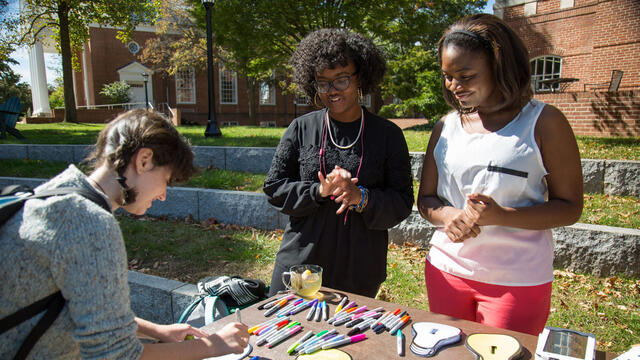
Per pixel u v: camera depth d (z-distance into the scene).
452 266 1.79
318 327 1.49
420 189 2.00
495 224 1.60
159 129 1.20
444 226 1.81
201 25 13.78
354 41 1.93
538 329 1.68
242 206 4.96
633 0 10.84
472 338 1.35
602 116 9.17
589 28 12.09
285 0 12.46
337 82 1.89
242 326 1.30
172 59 24.45
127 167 1.18
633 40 10.92
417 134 8.30
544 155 1.64
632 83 11.05
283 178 2.08
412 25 13.98
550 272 1.71
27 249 0.99
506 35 1.58
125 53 26.31
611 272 3.69
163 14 22.81
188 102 28.16
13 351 1.04
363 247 2.00
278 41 14.05
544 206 1.61
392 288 3.58
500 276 1.67
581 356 1.19
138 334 1.50
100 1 15.42
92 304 1.00
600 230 3.71
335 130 2.04
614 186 5.14
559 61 13.06
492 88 1.68
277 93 30.16
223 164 6.87
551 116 1.62
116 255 1.05
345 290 2.01
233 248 4.35
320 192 1.88
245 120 29.62
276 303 1.67
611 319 3.09
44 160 7.85
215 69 28.47
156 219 5.30
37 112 21.56
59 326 1.06
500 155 1.65
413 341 1.35
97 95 25.95
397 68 13.51
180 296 3.17
